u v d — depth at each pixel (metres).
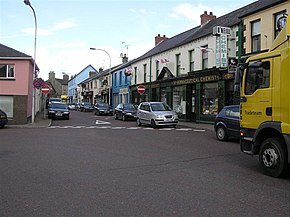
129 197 5.51
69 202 5.23
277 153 7.04
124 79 41.88
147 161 8.84
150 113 20.42
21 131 17.28
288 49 6.75
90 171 7.53
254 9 18.42
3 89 22.19
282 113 6.93
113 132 17.02
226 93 20.69
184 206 5.04
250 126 7.96
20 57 22.20
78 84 78.81
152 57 32.53
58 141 13.00
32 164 8.31
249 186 6.30
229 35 20.34
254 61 7.89
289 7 15.86
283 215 4.67
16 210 4.84
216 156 9.77
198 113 23.84
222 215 4.65
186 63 25.94
